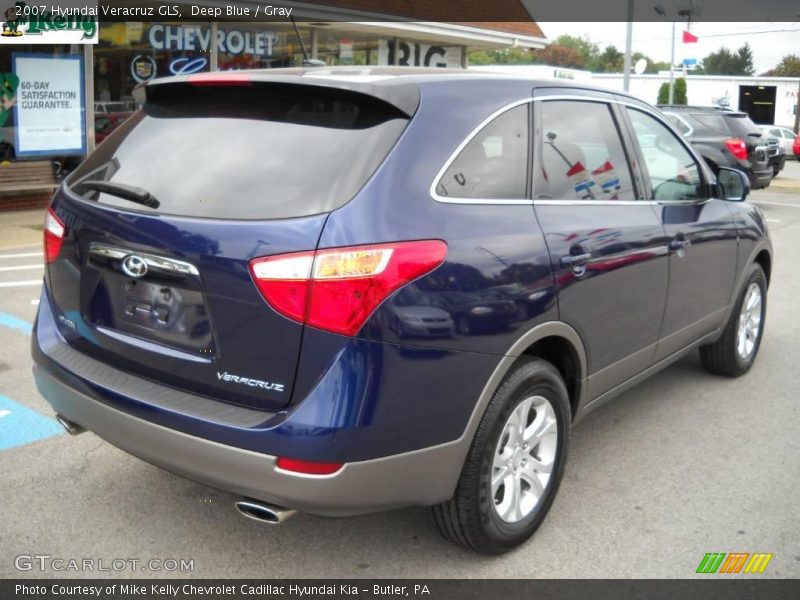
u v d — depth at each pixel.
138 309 2.87
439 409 2.70
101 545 3.19
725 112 14.91
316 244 2.49
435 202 2.75
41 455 3.93
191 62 13.19
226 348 2.63
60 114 11.89
